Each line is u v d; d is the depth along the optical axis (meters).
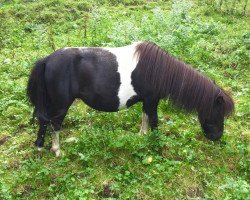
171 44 3.28
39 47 3.61
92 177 2.08
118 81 2.12
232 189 2.01
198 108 2.16
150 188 2.00
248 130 2.47
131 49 2.16
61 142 2.38
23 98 2.83
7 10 4.34
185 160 2.19
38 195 2.02
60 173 2.12
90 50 2.13
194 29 3.77
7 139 2.46
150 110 2.24
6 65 3.26
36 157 2.27
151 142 2.26
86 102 2.19
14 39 3.79
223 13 4.44
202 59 3.27
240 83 2.99
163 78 2.12
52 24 4.18
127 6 4.75
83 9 4.57
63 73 2.08
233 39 3.61
